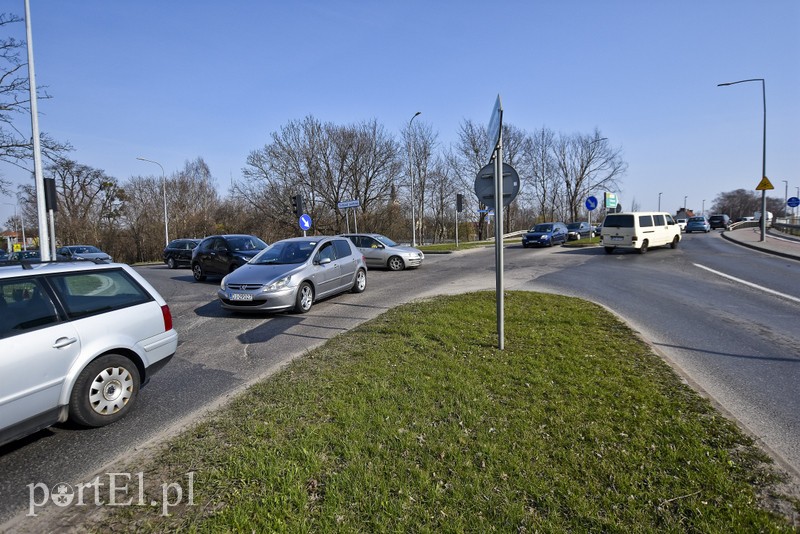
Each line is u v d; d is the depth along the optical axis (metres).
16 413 3.08
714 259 16.42
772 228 39.28
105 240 40.69
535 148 57.12
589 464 2.79
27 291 3.34
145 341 4.08
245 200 43.56
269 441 3.14
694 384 4.14
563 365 4.59
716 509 2.36
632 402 3.70
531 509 2.39
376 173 43.41
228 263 13.46
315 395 3.91
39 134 12.77
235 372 5.00
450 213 50.72
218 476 2.75
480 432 3.18
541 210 60.41
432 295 9.76
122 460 3.08
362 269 10.88
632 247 18.83
